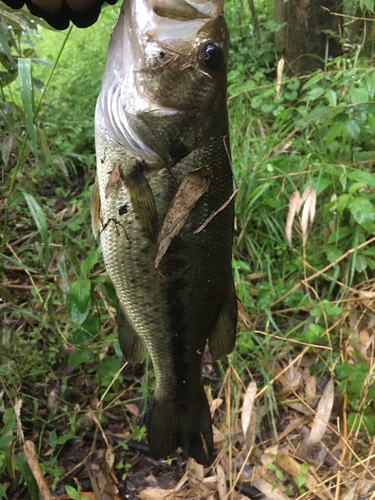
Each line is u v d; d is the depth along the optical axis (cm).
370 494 44
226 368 55
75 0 26
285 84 76
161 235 30
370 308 55
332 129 57
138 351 35
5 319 60
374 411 50
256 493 46
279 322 58
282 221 62
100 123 30
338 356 54
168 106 30
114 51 31
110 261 32
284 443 49
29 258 67
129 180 30
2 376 49
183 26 30
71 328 58
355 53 69
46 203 77
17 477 46
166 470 48
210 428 38
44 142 44
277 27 79
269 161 63
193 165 30
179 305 33
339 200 53
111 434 51
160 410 37
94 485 44
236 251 63
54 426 51
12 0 26
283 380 54
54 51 109
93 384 54
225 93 32
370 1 59
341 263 59
